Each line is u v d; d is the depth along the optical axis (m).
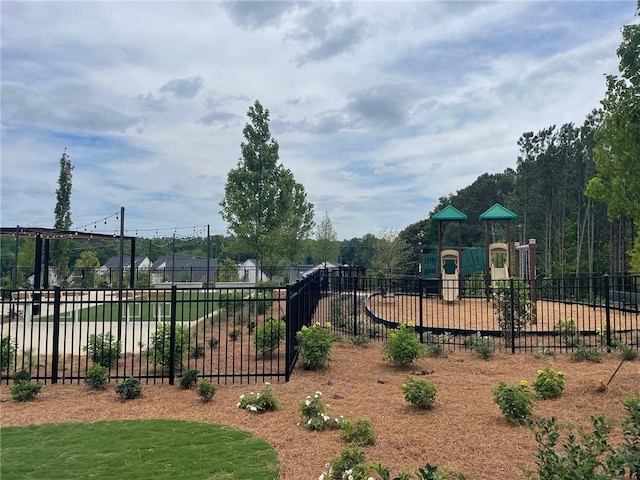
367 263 55.25
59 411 5.69
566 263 35.78
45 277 22.28
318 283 13.72
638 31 10.47
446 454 4.17
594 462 3.00
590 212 33.44
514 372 7.28
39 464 4.11
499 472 3.79
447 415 5.27
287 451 4.34
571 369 7.34
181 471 3.92
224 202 16.52
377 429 4.84
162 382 6.99
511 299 9.15
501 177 51.75
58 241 28.16
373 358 8.32
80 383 7.05
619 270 29.30
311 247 37.94
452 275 17.47
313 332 7.74
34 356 9.05
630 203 14.65
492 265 17.75
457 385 6.59
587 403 5.51
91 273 31.55
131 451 4.38
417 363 7.92
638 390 5.80
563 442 4.43
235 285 25.19
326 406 5.31
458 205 51.94
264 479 3.76
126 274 31.34
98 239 24.84
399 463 3.99
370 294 17.89
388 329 11.07
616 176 14.91
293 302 7.92
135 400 6.10
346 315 11.84
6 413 5.63
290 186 16.91
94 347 7.60
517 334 9.65
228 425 5.11
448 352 8.74
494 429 4.79
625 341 9.20
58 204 27.53
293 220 21.81
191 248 68.00
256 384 6.81
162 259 64.75
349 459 3.79
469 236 51.03
